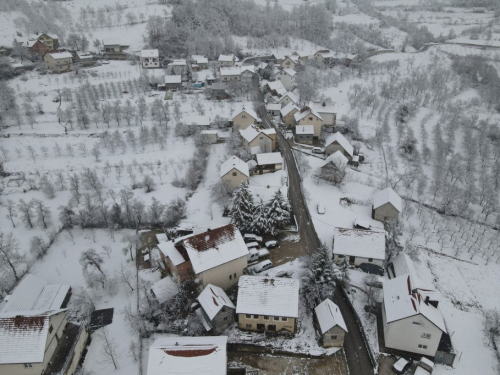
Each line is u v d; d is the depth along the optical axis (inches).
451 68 7440.9
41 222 3009.4
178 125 4276.6
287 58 6678.2
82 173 3567.9
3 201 3280.0
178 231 2864.2
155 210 3009.4
